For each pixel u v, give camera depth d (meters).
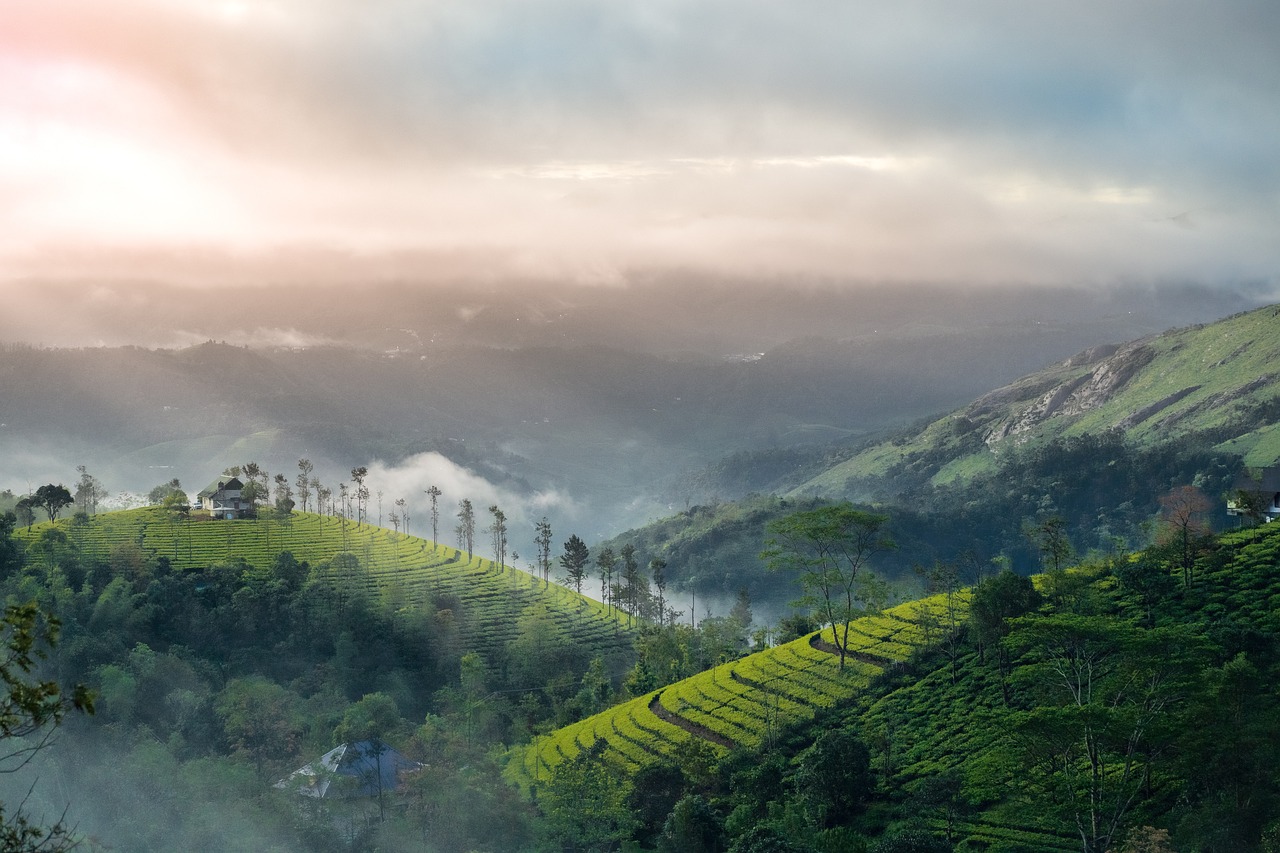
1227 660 120.25
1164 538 161.88
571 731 172.75
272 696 175.62
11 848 40.38
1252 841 90.94
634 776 138.38
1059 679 105.75
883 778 124.31
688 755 137.62
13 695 36.31
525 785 144.12
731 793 131.25
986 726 129.62
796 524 170.75
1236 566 148.62
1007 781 107.31
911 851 99.81
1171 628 98.38
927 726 135.50
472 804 123.31
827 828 114.69
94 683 172.88
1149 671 95.94
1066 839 103.12
